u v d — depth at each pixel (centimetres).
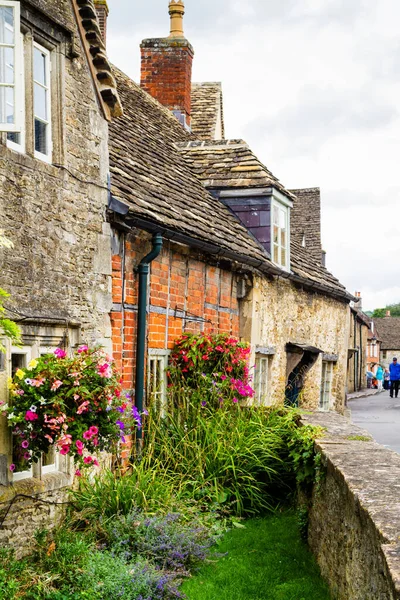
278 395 1311
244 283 1152
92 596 533
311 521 656
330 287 1590
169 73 1850
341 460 527
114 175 873
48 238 658
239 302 1157
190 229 914
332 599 523
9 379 604
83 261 719
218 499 765
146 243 861
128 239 819
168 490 724
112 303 779
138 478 724
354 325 4153
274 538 702
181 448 820
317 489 613
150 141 1242
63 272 682
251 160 1305
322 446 597
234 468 789
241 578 599
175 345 932
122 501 679
